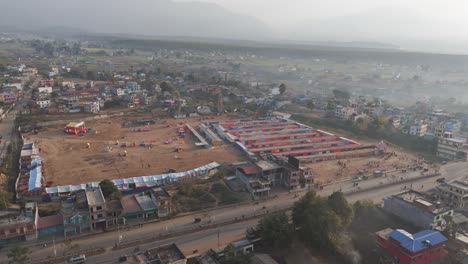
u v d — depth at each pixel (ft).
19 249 257.14
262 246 296.10
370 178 461.37
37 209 332.39
